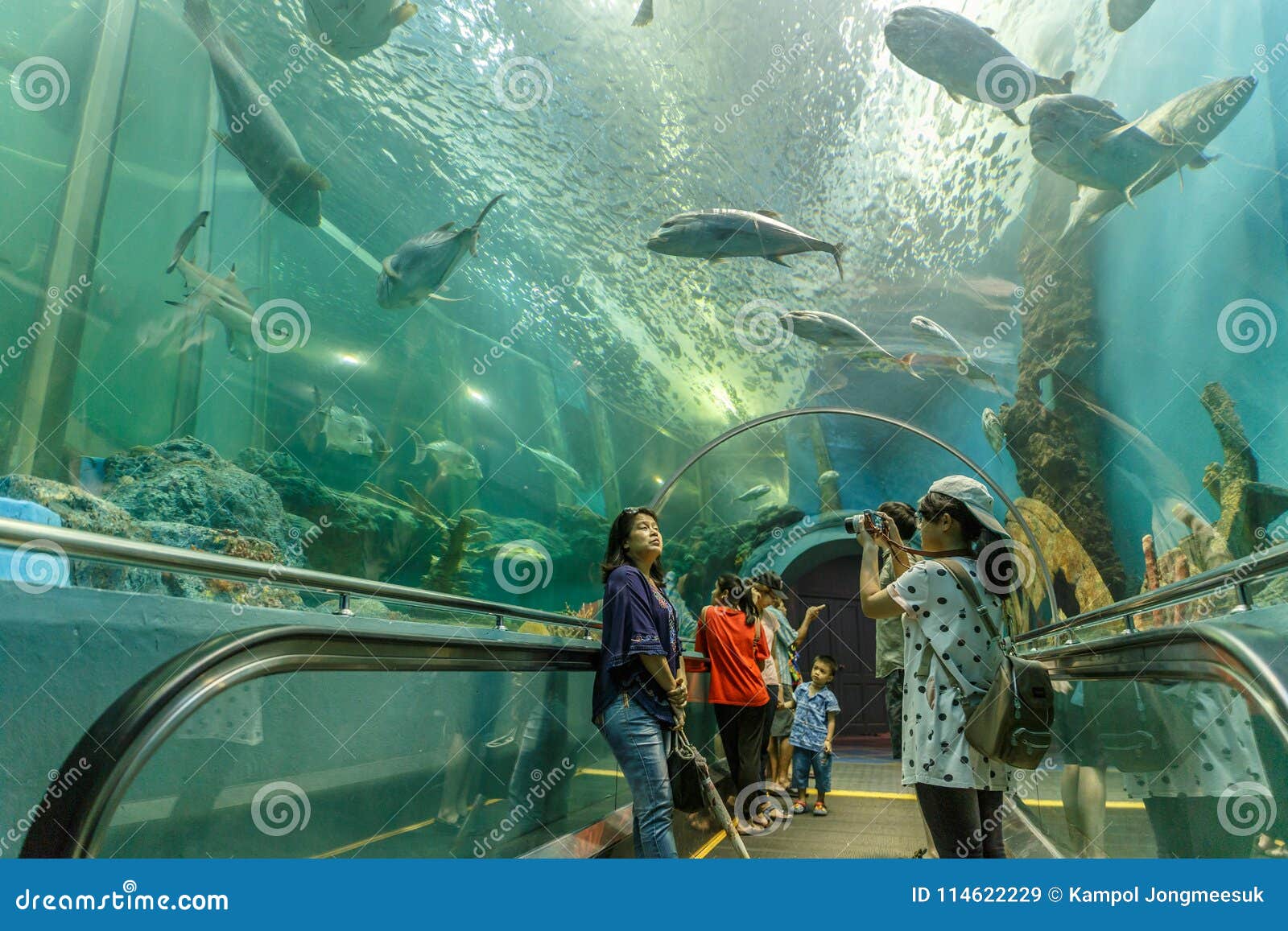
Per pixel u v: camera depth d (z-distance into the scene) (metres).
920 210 16.61
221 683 1.34
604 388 29.72
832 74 15.87
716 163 18.50
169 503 7.11
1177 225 11.95
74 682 1.36
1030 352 15.51
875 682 16.20
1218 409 10.44
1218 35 11.28
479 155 22.31
